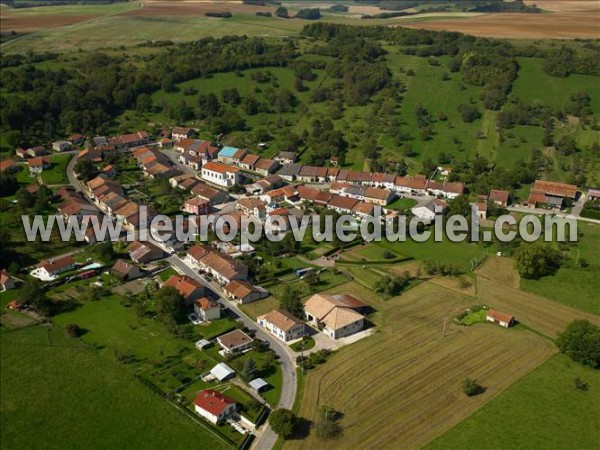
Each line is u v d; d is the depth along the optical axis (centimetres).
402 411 11269
